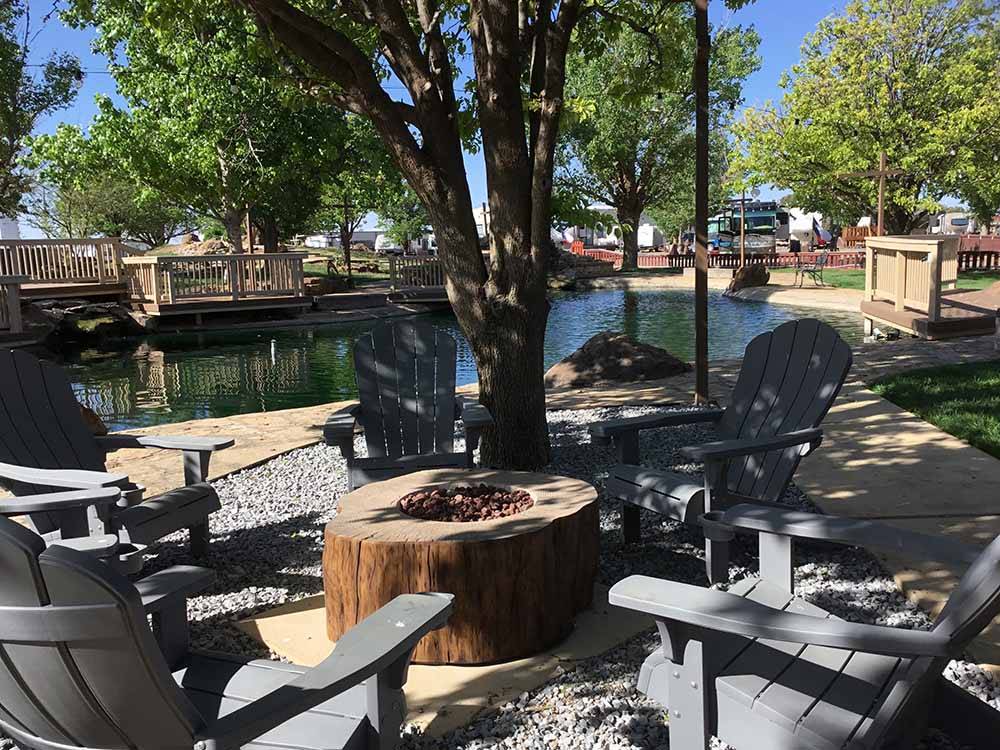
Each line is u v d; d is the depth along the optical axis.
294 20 4.13
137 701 1.52
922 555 1.99
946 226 45.56
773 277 25.95
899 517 3.88
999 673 2.48
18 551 1.39
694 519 3.24
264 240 26.27
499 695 2.59
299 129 21.22
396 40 4.56
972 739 2.00
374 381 4.83
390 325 4.98
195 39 18.08
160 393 10.69
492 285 4.95
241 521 4.49
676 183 35.81
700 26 6.31
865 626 1.60
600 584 3.45
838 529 2.19
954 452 4.91
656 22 6.80
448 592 2.73
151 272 17.75
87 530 3.16
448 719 2.45
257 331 17.59
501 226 4.85
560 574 2.92
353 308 21.05
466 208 4.82
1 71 17.27
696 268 6.60
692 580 3.44
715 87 31.88
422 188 4.75
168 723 1.55
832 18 23.08
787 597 2.31
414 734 2.38
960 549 1.95
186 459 3.82
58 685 1.54
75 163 21.33
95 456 3.85
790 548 2.36
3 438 3.51
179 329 17.50
